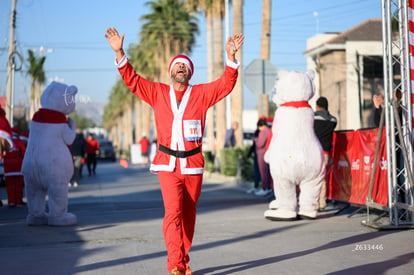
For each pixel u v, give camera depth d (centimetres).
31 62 4369
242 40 515
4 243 728
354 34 3597
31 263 595
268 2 2514
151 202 1285
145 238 750
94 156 2620
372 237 721
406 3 794
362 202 938
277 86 920
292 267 555
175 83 515
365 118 3472
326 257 600
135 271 549
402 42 801
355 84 3459
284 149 886
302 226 834
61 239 756
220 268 559
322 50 3628
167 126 507
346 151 1009
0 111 890
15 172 1247
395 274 515
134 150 4194
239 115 2552
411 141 800
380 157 877
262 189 1419
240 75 2548
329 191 1076
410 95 798
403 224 795
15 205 1256
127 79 507
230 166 2105
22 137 1734
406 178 801
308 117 897
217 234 770
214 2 3041
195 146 511
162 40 4784
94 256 630
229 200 1301
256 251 645
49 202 902
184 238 534
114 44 504
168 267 494
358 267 548
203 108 517
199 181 516
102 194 1555
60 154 895
